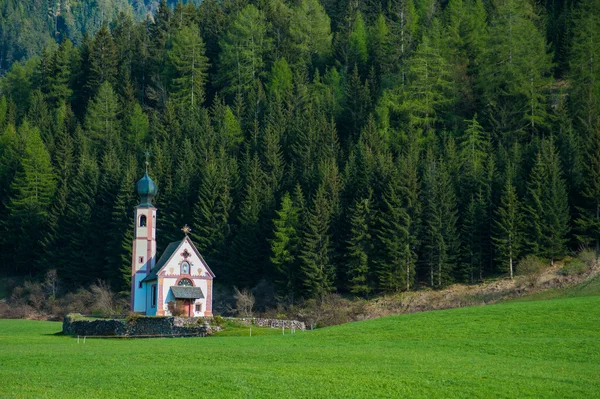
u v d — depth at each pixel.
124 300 154.00
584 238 135.25
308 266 142.62
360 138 175.12
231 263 154.50
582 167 146.12
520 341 74.31
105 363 65.00
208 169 167.75
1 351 74.19
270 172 173.00
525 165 154.25
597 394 52.22
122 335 104.12
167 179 174.38
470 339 77.75
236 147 191.88
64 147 197.12
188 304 124.06
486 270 143.38
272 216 157.62
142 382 56.38
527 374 58.38
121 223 165.50
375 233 145.88
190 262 125.25
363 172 157.62
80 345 83.25
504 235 138.62
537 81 189.25
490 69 197.25
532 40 194.88
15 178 184.62
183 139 195.00
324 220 147.00
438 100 196.62
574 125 176.12
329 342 80.38
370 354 68.75
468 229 142.62
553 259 136.00
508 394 52.53
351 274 144.50
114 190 175.75
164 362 65.69
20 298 165.50
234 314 143.50
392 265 140.62
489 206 145.62
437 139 183.62
